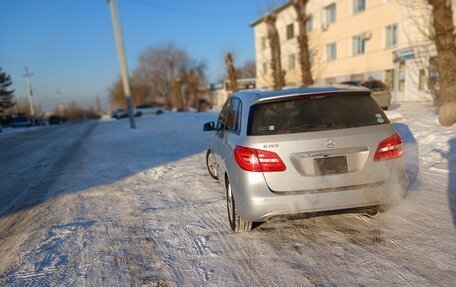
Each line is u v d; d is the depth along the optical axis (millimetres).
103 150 11867
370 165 3207
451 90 8008
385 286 2611
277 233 3680
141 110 47875
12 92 51781
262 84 38969
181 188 5930
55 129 32562
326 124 3262
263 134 3268
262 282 2803
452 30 8141
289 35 34281
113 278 3049
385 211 3633
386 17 22750
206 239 3691
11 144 17844
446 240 3223
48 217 4875
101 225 4383
